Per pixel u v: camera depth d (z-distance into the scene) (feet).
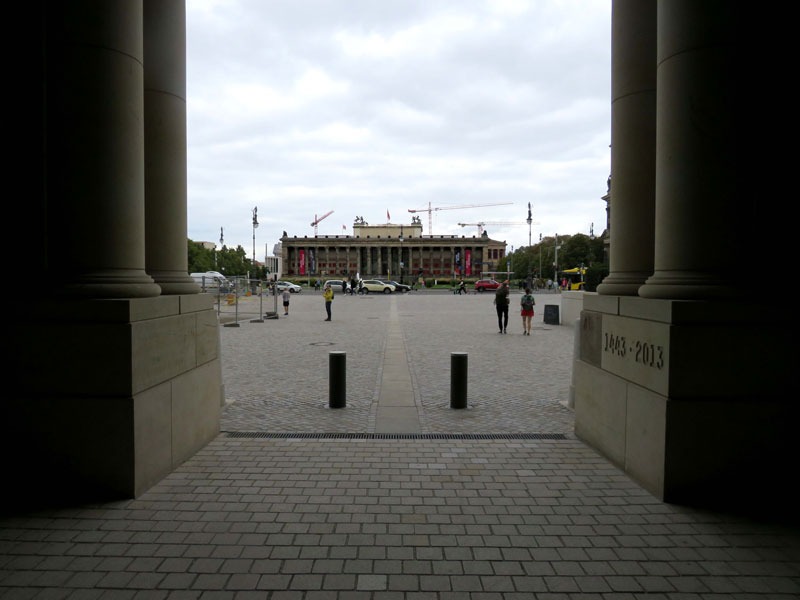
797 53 16.66
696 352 16.12
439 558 13.10
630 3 23.22
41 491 16.58
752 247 16.76
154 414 17.75
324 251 501.15
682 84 17.20
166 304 18.81
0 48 16.75
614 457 20.11
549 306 85.46
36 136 16.99
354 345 58.39
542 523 15.05
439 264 498.69
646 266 22.62
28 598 11.28
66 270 17.07
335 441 23.07
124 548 13.43
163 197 23.36
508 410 29.22
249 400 31.58
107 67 17.10
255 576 12.19
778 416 16.24
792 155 16.78
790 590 11.89
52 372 16.46
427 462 20.30
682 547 13.74
